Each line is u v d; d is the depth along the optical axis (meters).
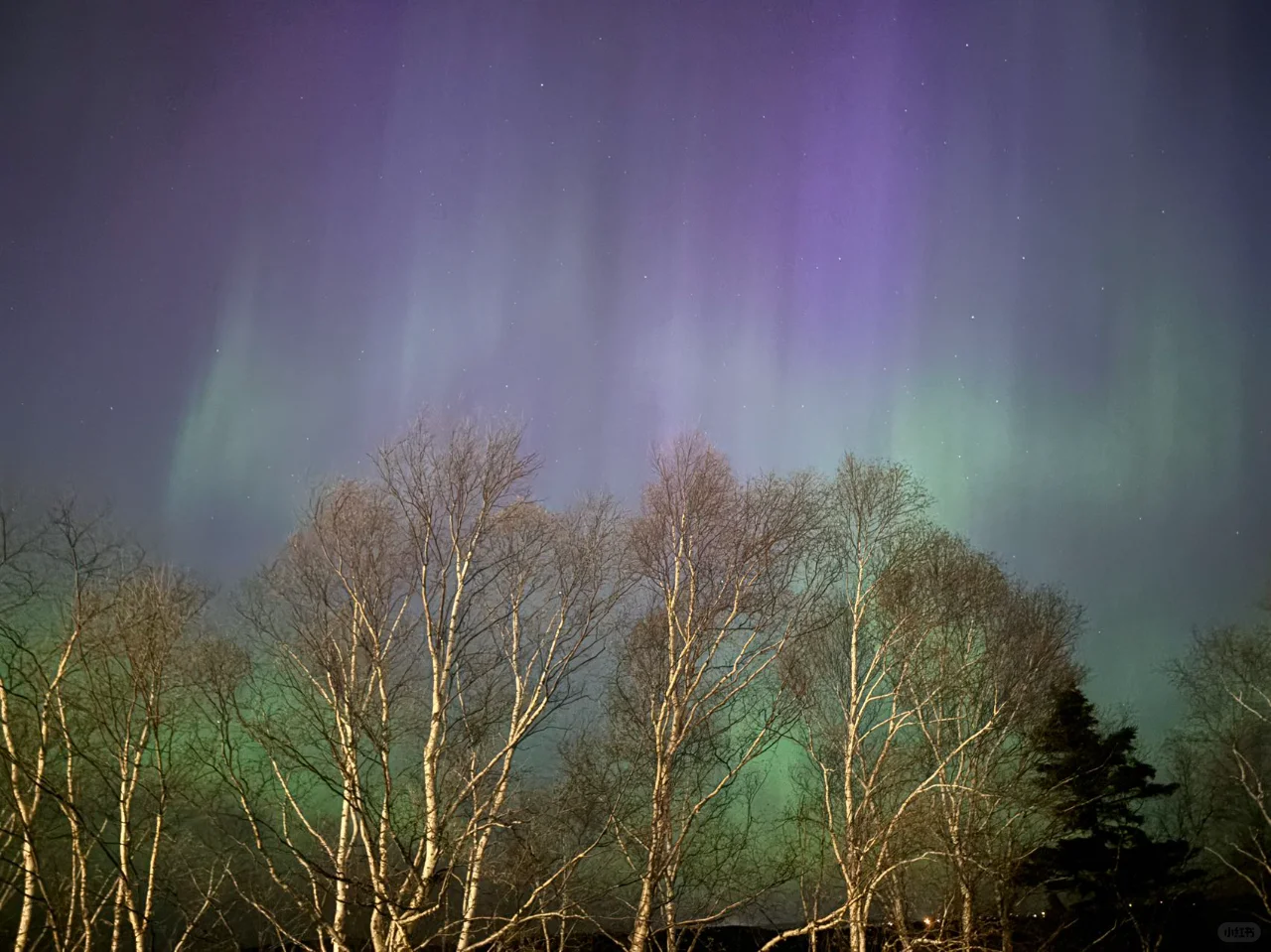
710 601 20.44
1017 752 23.53
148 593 18.64
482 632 19.72
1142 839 23.77
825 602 22.20
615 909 20.81
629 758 19.73
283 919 19.69
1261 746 27.48
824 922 18.48
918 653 22.05
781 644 20.00
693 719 19.08
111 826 19.75
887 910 20.12
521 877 17.38
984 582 23.78
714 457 22.03
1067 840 23.58
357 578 19.25
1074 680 24.91
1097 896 23.11
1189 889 24.73
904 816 19.78
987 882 21.53
